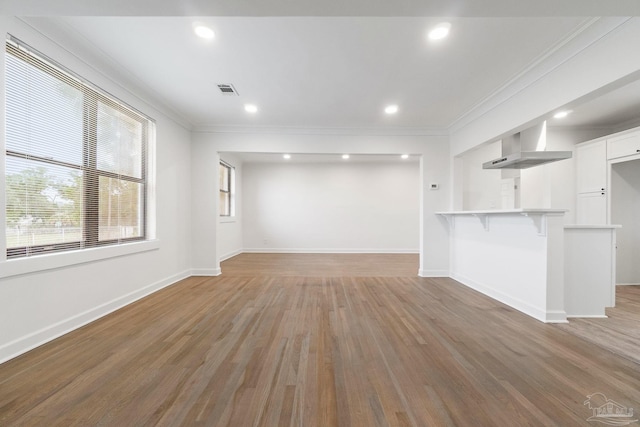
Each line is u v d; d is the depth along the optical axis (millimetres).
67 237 2498
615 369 1858
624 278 4305
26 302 2080
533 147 3527
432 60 2666
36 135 2201
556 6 1543
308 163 7891
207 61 2707
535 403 1514
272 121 4465
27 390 1610
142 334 2391
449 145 4793
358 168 7871
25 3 1507
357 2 1512
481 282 3842
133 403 1507
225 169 7027
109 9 1572
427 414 1430
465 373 1808
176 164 4281
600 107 3912
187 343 2225
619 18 2006
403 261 6418
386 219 7883
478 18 2076
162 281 3939
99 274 2799
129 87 3174
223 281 4371
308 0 1493
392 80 3064
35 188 2205
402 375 1782
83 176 2658
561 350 2123
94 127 2777
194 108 3939
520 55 2564
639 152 3771
